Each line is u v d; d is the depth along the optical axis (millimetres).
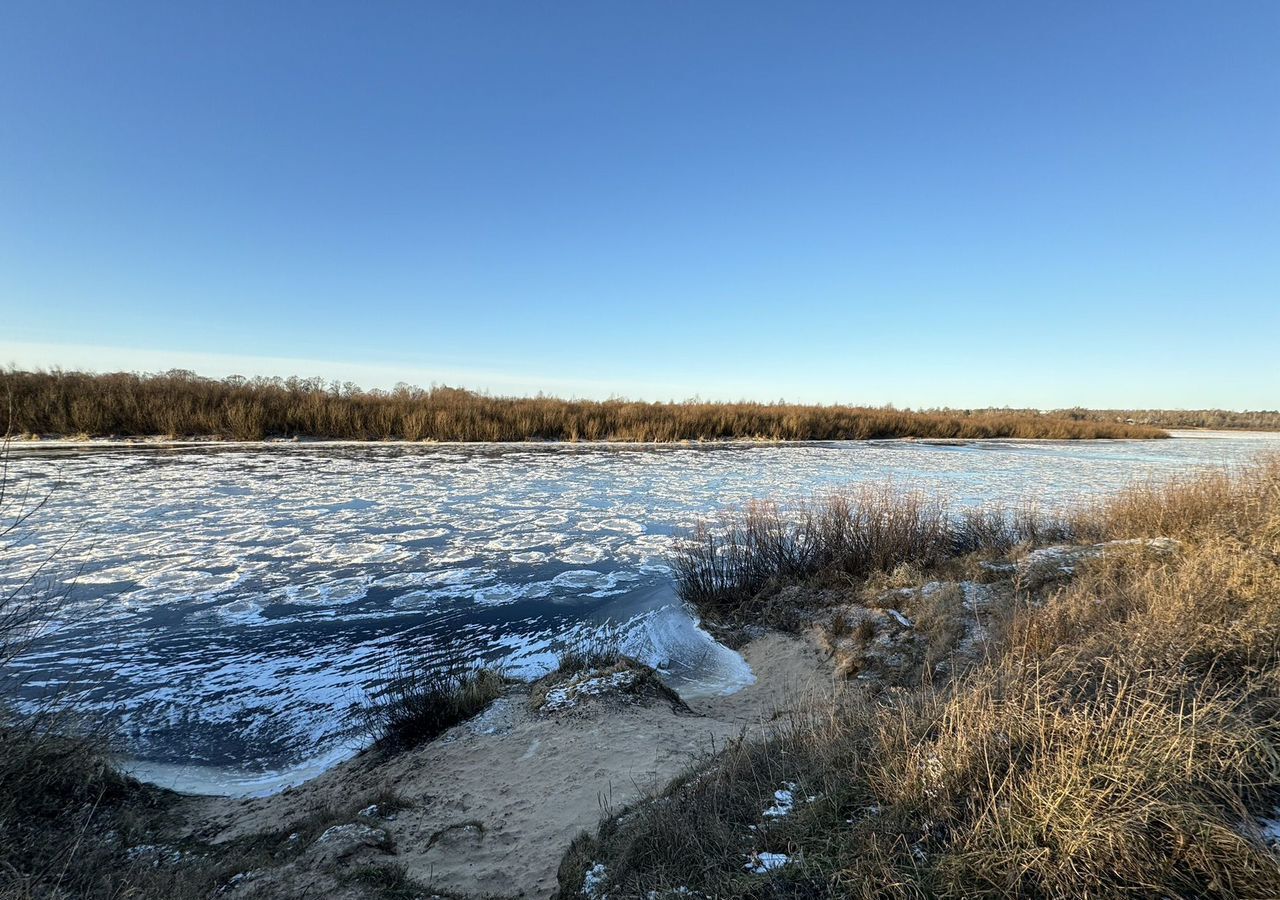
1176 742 2402
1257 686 2787
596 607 8148
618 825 3311
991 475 20844
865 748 3250
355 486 15914
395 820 3855
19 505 12594
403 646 6902
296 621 7484
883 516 9727
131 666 6285
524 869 3201
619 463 21984
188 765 4832
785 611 7824
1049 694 3098
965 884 2180
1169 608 3930
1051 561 7492
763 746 3818
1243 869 1980
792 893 2330
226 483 15617
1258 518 7223
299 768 4828
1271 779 2318
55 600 7746
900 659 6094
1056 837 2230
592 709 5137
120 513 12227
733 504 14531
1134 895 2055
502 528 12047
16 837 3434
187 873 3338
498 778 4266
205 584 8562
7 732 4047
